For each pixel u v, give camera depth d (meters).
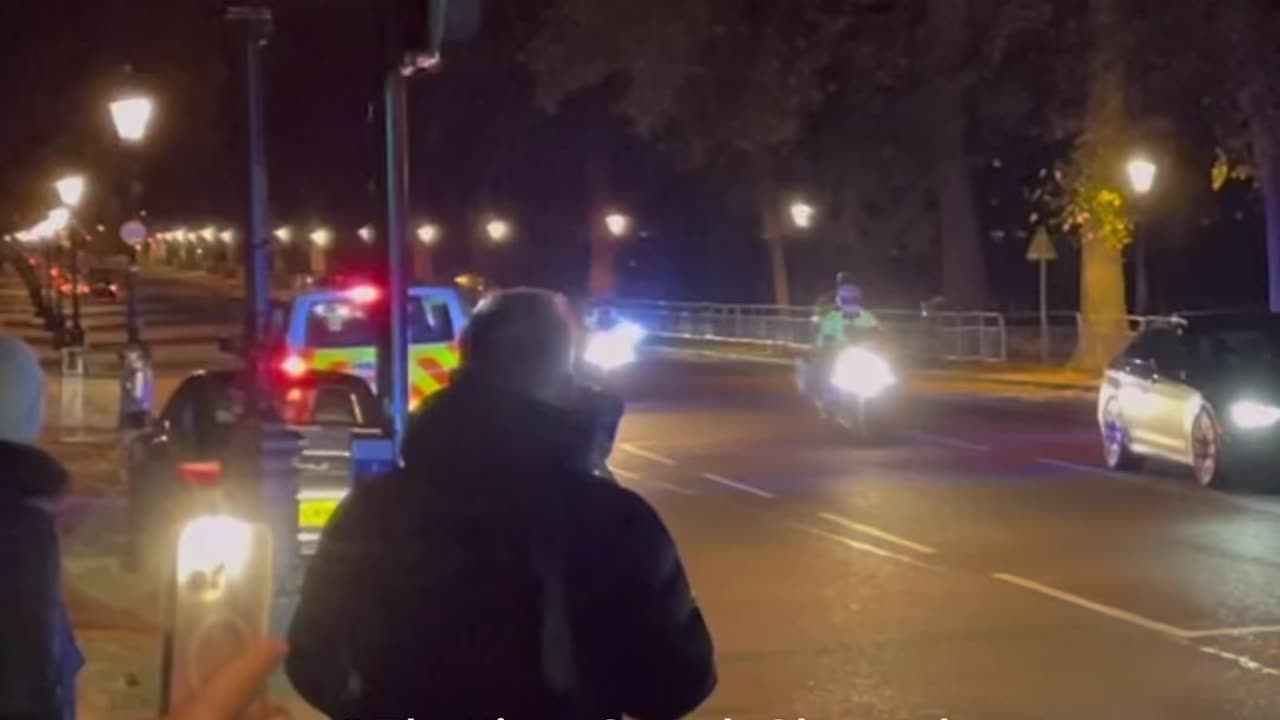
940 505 19.80
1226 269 63.44
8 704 3.78
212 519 4.62
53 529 3.93
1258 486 20.88
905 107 48.75
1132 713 10.45
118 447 23.03
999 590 14.58
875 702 10.82
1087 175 40.12
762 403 34.84
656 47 48.31
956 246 52.19
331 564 4.65
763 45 46.41
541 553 4.55
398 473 4.70
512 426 4.63
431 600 4.56
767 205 60.50
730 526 18.42
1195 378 21.22
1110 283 43.34
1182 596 14.16
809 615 13.63
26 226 83.31
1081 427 29.11
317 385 17.03
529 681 4.54
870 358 27.06
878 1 44.38
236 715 4.04
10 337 4.32
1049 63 42.31
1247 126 38.53
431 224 81.19
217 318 76.62
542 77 51.25
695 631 4.67
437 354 23.17
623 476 22.98
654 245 81.81
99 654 11.75
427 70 11.27
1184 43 37.53
